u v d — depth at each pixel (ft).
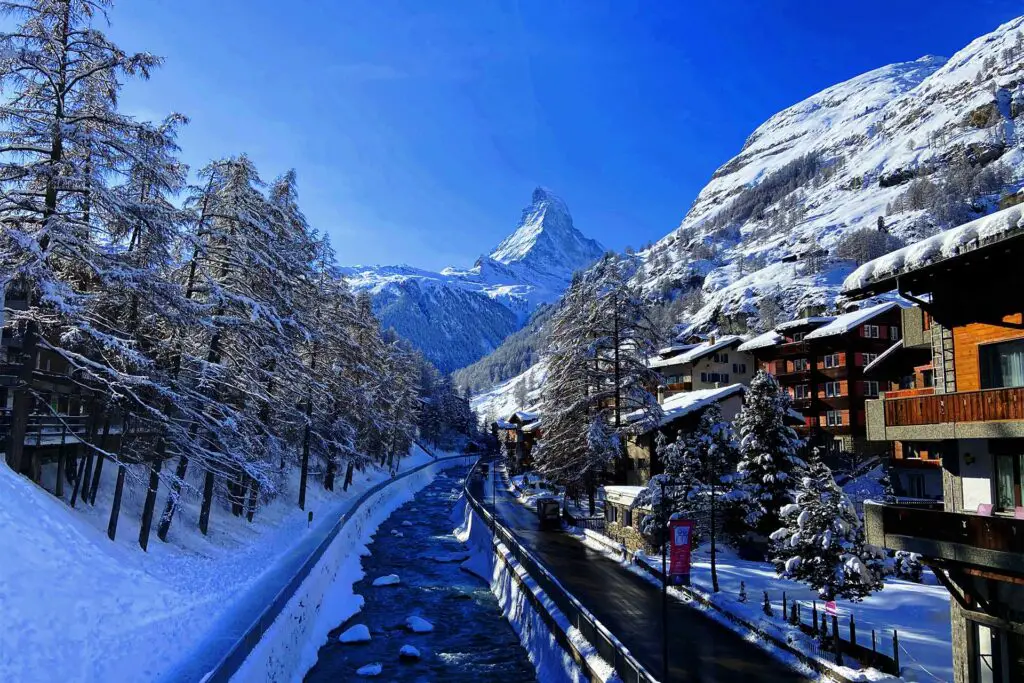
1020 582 39.24
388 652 76.48
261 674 55.21
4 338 77.82
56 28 61.57
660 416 126.21
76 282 77.05
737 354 229.66
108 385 67.72
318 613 83.56
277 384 119.34
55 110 63.05
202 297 93.09
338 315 162.20
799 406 200.64
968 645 46.19
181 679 49.26
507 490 236.02
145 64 63.52
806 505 62.39
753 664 56.70
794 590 77.51
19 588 45.34
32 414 71.46
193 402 82.02
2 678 37.50
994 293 46.34
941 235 47.65
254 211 99.86
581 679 56.39
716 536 103.60
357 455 155.43
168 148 69.67
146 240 69.36
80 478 85.10
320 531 124.36
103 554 62.28
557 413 143.33
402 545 143.84
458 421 522.47
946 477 50.83
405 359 293.23
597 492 171.42
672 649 60.59
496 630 85.46
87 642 46.68
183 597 66.59
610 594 81.82
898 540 46.65
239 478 101.60
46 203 63.16
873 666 52.34
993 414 42.83
